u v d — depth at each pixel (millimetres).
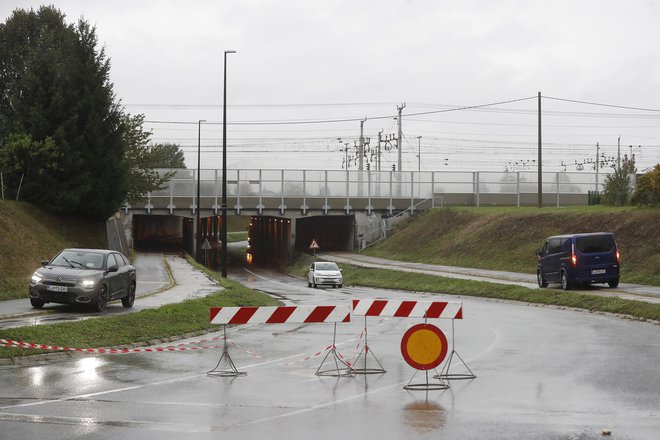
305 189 76625
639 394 11836
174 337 19219
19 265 35188
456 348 17391
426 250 64688
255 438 9156
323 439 9094
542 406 10977
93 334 17719
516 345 17906
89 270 23234
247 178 75750
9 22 70000
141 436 9203
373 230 78250
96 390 12078
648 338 19141
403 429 9586
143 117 62938
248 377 13484
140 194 63344
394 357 16094
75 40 47531
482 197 79312
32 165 45156
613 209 50500
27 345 15703
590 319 24312
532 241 53062
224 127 46781
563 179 80688
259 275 67875
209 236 95750
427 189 79062
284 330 21766
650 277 36375
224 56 46719
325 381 13117
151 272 46500
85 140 46719
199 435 9273
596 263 33125
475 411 10656
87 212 47375
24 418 10070
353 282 53000
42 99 46094
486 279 43969
